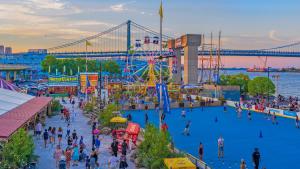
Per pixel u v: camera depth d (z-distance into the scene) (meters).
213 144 42.84
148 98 91.88
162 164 28.41
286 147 41.22
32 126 46.28
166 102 36.53
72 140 37.19
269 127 55.84
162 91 36.91
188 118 66.44
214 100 88.38
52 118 59.59
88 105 67.56
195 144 42.91
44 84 127.12
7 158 26.20
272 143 43.53
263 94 105.06
